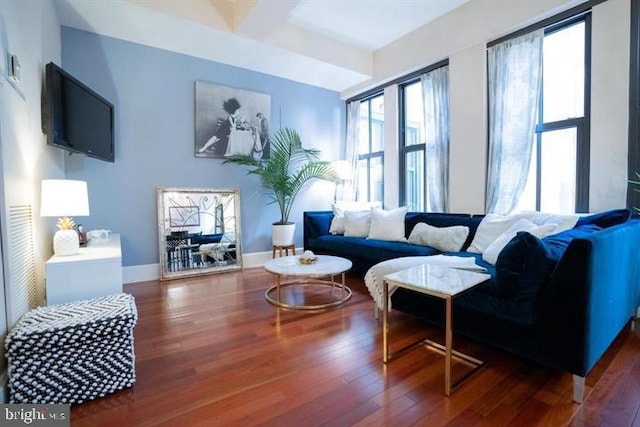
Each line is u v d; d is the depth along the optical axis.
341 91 5.21
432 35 3.78
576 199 2.79
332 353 1.94
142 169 3.69
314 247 4.23
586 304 1.41
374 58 4.58
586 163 2.72
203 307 2.77
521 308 1.62
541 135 3.04
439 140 3.82
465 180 3.51
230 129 4.23
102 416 1.39
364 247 3.45
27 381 1.37
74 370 1.45
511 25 3.06
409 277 1.80
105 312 1.60
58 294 1.91
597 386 1.58
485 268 2.14
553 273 1.52
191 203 3.98
